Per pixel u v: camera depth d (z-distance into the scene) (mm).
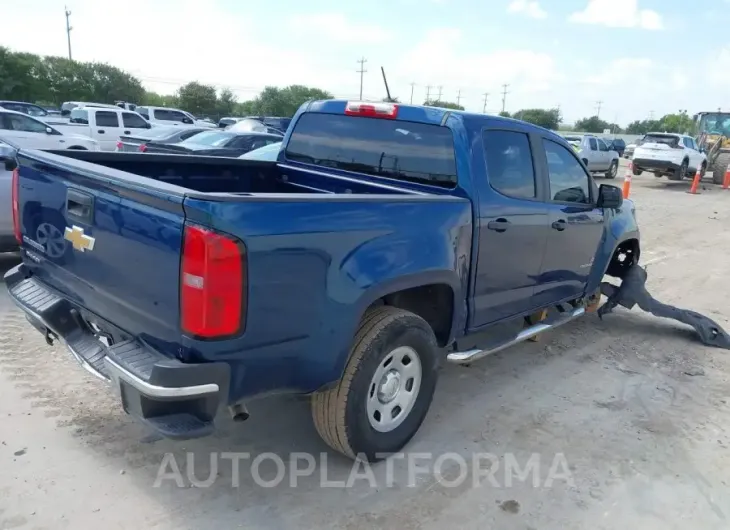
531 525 3146
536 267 4637
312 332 2930
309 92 88688
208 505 3125
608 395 4754
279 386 2943
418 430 3986
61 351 4730
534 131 4523
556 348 5711
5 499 3029
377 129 4406
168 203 2588
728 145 26609
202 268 2518
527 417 4297
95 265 3098
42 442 3525
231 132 13031
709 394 4895
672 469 3760
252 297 2662
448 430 4039
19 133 13859
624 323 6605
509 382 4867
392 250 3240
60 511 2982
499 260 4184
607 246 5703
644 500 3426
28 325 5223
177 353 2695
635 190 22109
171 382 2553
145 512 3033
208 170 4672
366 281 3092
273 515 3088
